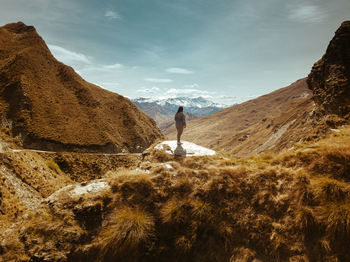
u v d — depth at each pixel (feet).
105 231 24.29
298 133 223.30
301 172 25.62
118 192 28.12
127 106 549.95
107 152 357.41
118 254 23.08
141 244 23.72
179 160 35.99
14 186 122.83
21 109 319.68
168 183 29.27
